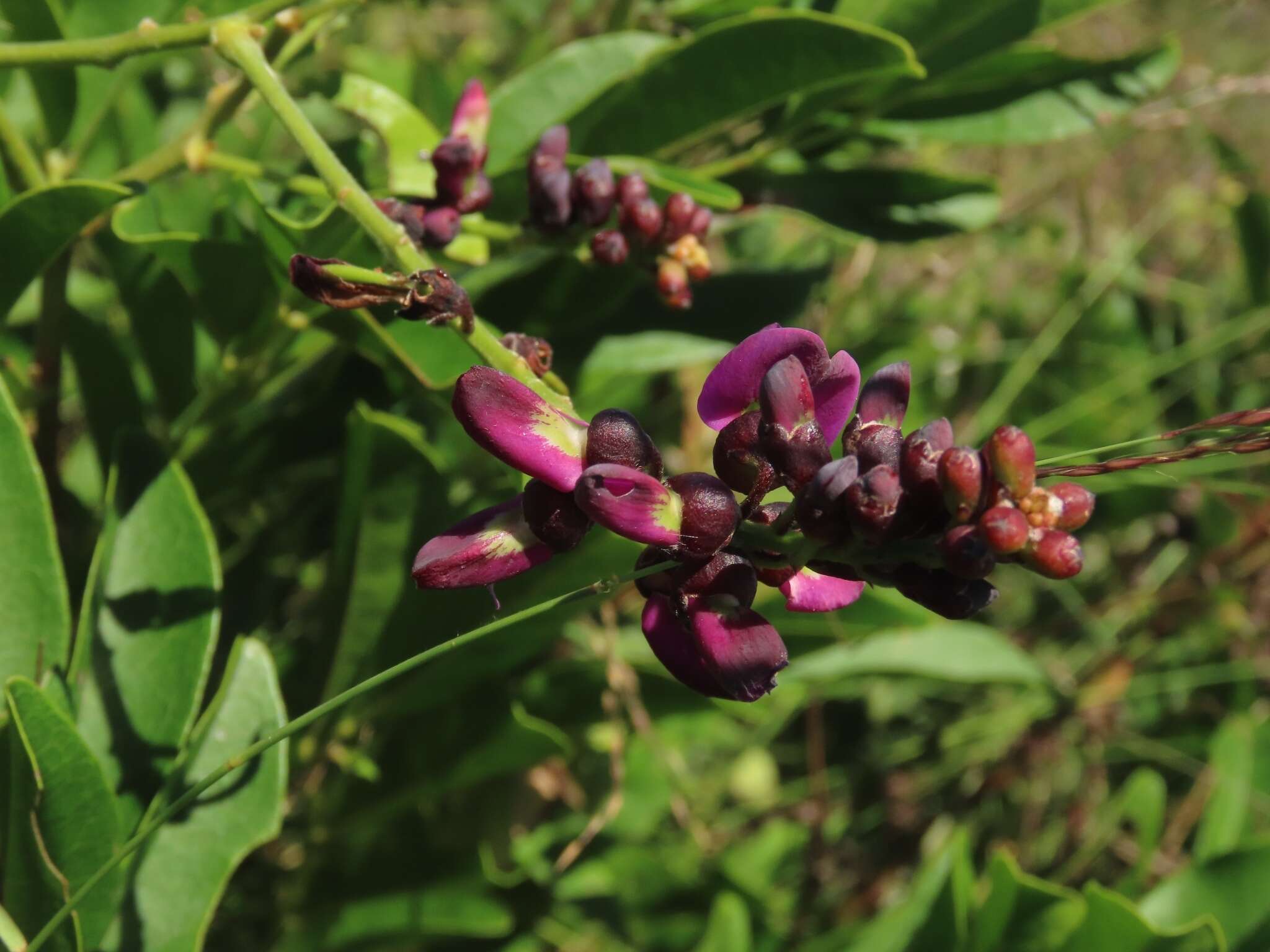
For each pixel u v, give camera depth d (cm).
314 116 26
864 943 23
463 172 18
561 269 21
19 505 17
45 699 15
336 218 18
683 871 27
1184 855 30
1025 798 32
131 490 18
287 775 18
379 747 21
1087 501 12
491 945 24
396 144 20
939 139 23
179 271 19
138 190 19
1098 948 21
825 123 23
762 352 14
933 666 26
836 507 12
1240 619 31
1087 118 23
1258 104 41
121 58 17
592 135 21
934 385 33
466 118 19
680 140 21
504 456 13
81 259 27
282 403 23
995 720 31
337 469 22
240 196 22
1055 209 39
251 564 23
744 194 23
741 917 25
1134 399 33
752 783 31
